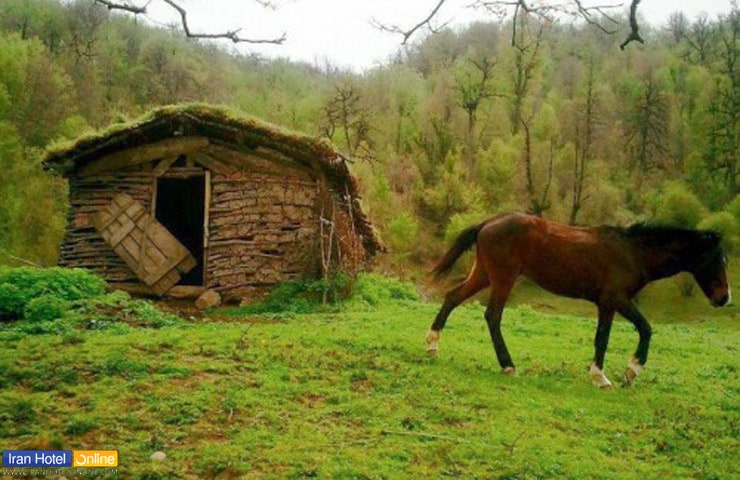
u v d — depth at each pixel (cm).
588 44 8200
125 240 1689
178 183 2238
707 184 5806
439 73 7269
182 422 701
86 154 1705
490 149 5691
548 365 1069
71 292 1245
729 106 6309
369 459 636
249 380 838
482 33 7781
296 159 1703
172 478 584
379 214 4728
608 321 975
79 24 4928
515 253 994
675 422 820
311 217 1694
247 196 1688
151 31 6372
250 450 643
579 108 6231
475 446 686
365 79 7194
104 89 5488
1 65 4906
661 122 6538
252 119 1645
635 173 6100
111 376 827
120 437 658
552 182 5491
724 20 7619
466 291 1044
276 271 1662
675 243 991
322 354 980
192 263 1672
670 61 7744
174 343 983
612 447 729
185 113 1653
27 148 4609
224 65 7975
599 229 1002
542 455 679
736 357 1308
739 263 4272
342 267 1770
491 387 894
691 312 3778
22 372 820
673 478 657
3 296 1179
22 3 5884
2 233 4012
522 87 6344
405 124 6531
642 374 1069
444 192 5197
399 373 923
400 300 1770
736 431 809
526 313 1759
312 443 664
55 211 4138
